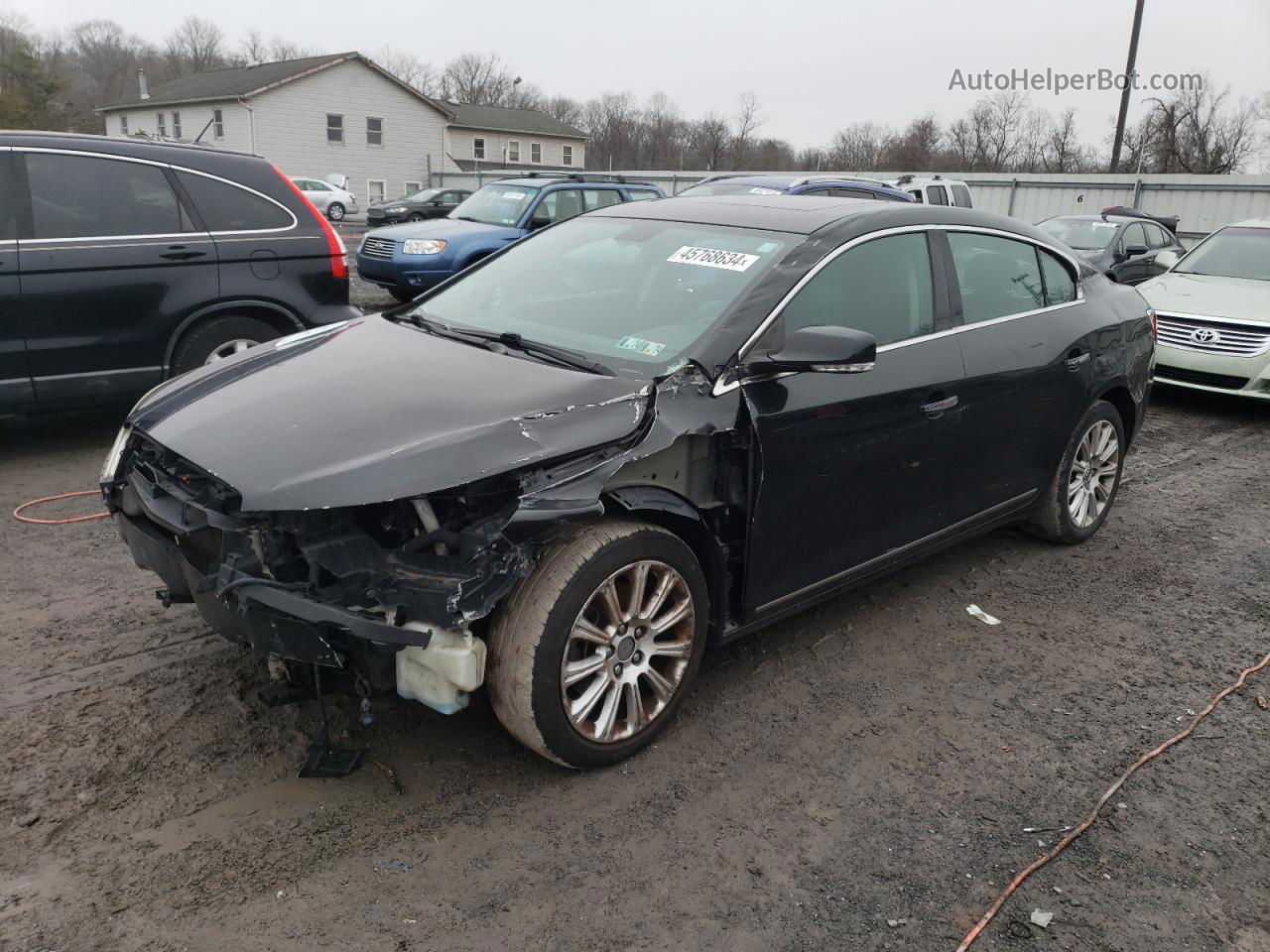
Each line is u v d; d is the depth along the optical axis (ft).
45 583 13.79
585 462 9.21
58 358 18.53
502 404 9.59
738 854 9.01
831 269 11.78
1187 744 11.24
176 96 143.84
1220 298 28.99
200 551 9.48
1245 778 10.60
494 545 8.65
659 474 10.12
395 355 11.28
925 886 8.73
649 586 10.17
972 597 15.02
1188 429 27.32
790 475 10.98
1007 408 13.99
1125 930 8.32
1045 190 86.38
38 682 11.14
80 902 7.93
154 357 19.66
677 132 245.86
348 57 136.05
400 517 8.98
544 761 10.23
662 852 8.97
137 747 10.02
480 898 8.27
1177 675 12.86
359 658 8.79
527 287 13.15
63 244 18.24
